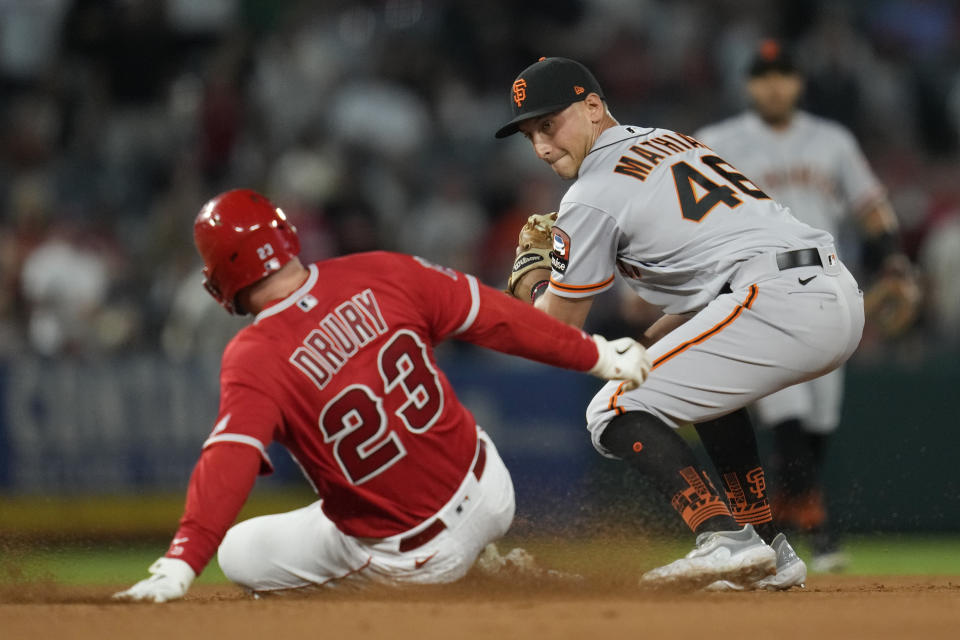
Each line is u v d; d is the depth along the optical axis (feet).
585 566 62.39
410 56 186.39
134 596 48.29
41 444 123.65
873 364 124.16
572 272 58.54
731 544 54.60
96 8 178.81
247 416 48.75
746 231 57.47
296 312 50.03
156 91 177.78
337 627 42.16
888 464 123.54
